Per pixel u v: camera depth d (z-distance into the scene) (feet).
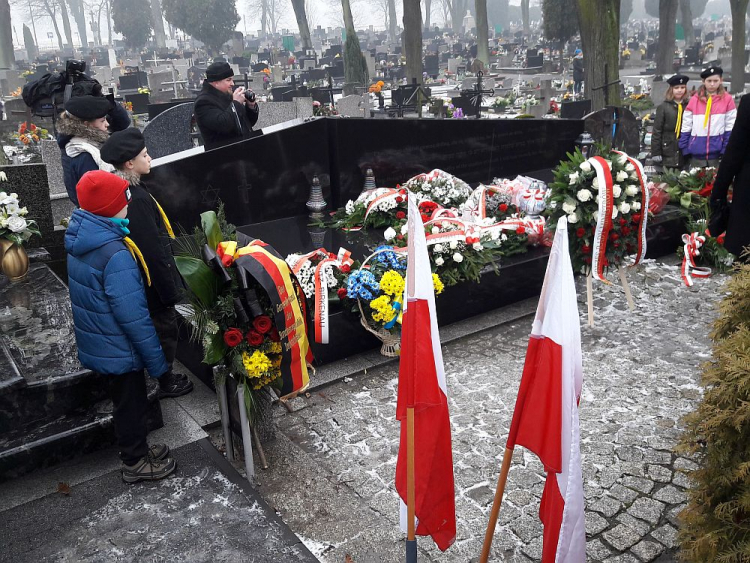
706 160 27.61
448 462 8.81
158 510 10.98
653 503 11.25
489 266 19.17
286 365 11.69
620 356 16.58
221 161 22.04
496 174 29.27
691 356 16.49
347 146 24.41
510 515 11.04
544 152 30.76
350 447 13.19
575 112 48.01
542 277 20.49
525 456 12.67
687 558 8.66
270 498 11.60
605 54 48.34
